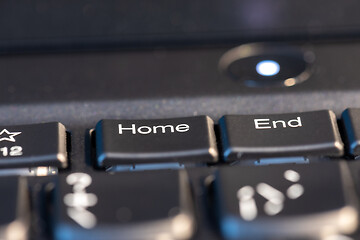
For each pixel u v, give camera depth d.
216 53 0.13
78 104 0.12
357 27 0.14
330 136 0.11
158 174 0.10
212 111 0.12
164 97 0.12
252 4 0.14
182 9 0.14
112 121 0.11
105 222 0.09
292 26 0.14
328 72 0.13
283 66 0.13
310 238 0.10
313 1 0.14
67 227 0.09
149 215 0.10
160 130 0.11
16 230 0.09
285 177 0.10
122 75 0.13
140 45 0.13
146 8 0.14
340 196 0.10
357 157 0.11
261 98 0.12
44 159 0.11
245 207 0.10
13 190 0.10
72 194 0.10
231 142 0.11
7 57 0.13
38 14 0.14
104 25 0.14
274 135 0.11
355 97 0.12
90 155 0.11
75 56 0.13
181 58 0.13
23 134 0.11
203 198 0.10
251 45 0.13
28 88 0.12
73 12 0.14
